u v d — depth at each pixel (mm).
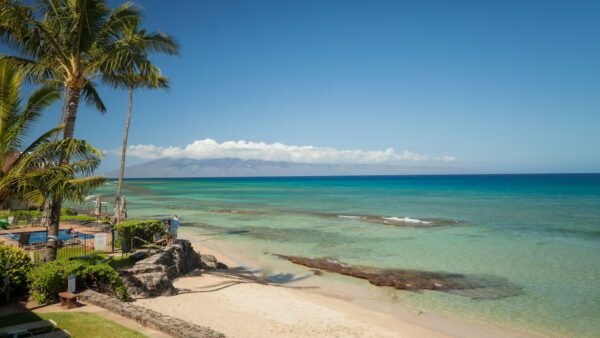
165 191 120875
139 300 13750
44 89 13242
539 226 38000
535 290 17672
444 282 18953
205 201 75250
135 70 19188
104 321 9719
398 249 27297
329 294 17281
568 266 22078
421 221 42250
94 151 12727
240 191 121062
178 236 32781
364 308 15367
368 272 20609
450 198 81750
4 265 11266
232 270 21359
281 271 21422
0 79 12062
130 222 20875
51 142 12609
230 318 13023
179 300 14500
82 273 12078
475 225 38844
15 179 11773
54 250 14438
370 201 74750
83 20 14211
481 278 19703
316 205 65250
